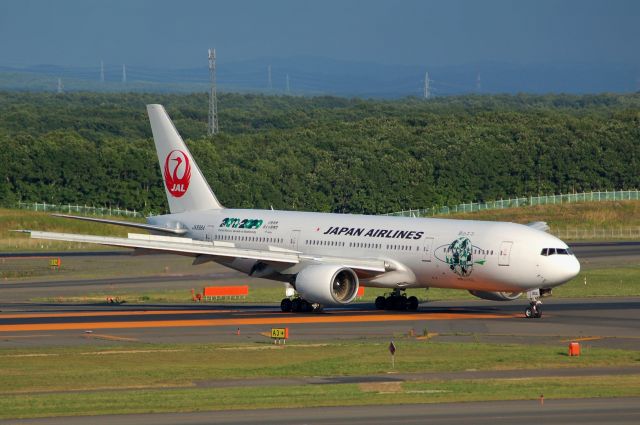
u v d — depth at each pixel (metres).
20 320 125.69
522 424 66.69
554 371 88.62
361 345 104.44
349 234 141.00
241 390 78.81
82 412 70.56
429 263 132.50
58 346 103.94
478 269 128.25
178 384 82.81
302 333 114.50
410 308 140.00
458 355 97.75
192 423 67.06
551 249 125.94
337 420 67.88
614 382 82.19
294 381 84.06
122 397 75.75
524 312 136.12
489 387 79.81
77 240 133.50
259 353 99.50
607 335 112.69
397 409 71.31
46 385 82.38
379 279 136.38
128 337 110.81
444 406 72.38
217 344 105.38
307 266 136.88
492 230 129.38
